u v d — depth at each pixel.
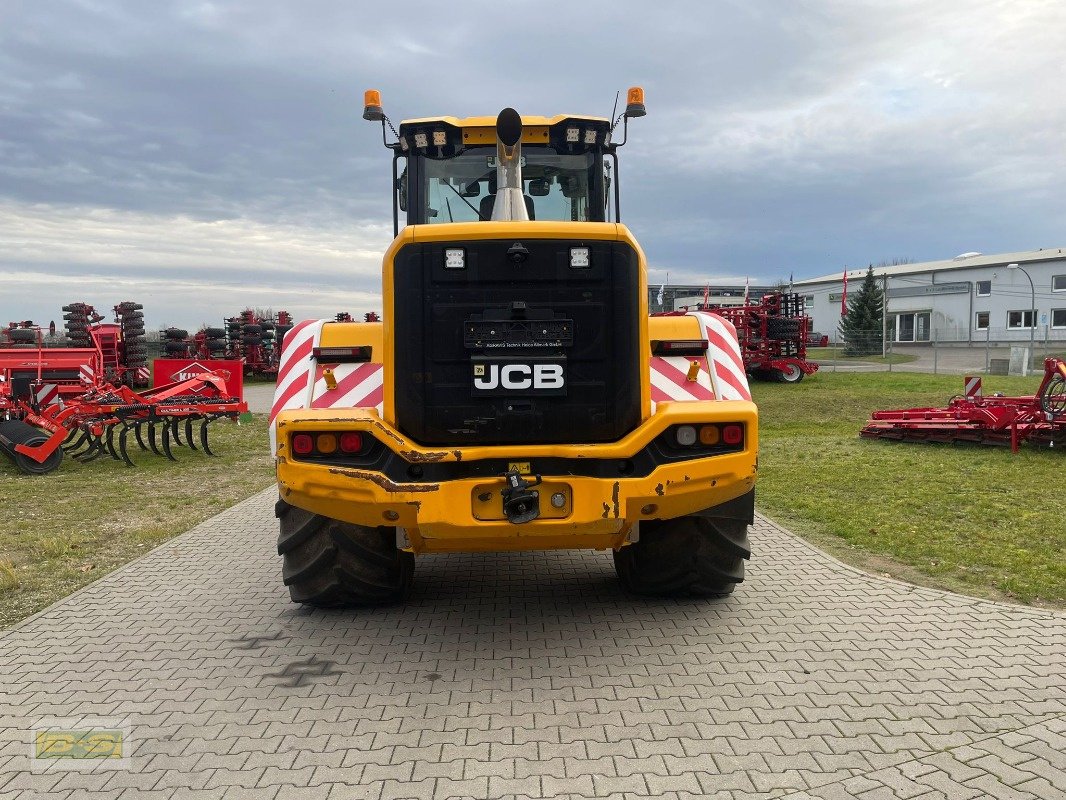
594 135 5.91
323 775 2.82
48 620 4.47
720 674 3.61
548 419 3.66
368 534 4.27
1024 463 8.83
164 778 2.82
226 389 11.07
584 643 4.03
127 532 6.59
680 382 4.32
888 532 5.91
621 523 3.59
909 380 22.12
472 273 3.61
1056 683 3.43
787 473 8.49
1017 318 46.06
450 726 3.17
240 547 6.06
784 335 22.42
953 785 2.68
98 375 13.34
